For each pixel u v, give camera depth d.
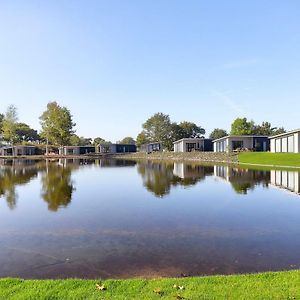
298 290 5.42
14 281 6.03
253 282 5.82
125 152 109.25
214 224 11.48
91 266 7.53
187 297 5.23
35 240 9.61
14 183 24.06
